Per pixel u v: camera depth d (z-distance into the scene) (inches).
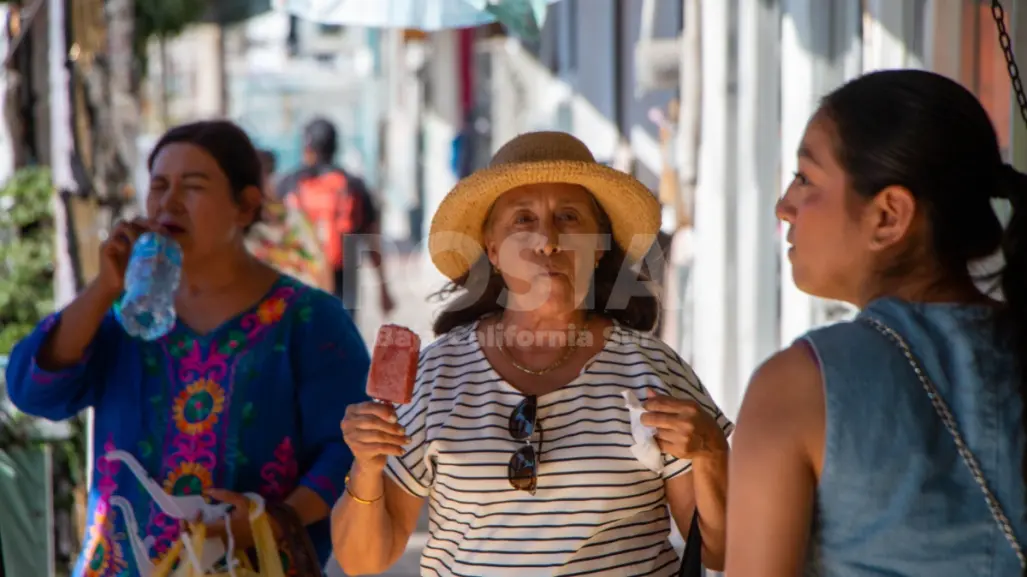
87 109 957.2
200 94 3523.6
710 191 1111.6
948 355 308.5
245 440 526.3
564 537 402.9
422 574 435.8
